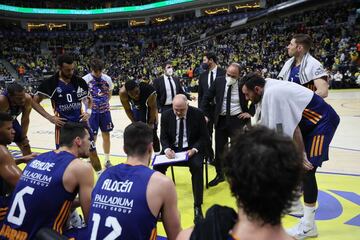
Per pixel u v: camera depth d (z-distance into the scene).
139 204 1.59
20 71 23.09
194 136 3.64
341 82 14.58
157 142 4.75
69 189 1.94
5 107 3.44
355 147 5.39
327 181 3.92
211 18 28.50
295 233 2.69
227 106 3.95
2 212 2.25
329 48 18.03
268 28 23.28
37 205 1.89
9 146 6.37
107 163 4.86
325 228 2.84
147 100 4.19
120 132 7.62
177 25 30.48
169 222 1.68
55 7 32.78
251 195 0.85
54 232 1.57
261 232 0.88
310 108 2.60
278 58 18.52
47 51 29.75
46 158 2.04
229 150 0.93
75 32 32.12
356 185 3.77
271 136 0.90
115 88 20.02
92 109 4.62
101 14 32.62
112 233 1.58
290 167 0.85
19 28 30.67
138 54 28.27
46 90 3.73
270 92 2.54
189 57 23.81
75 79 3.89
